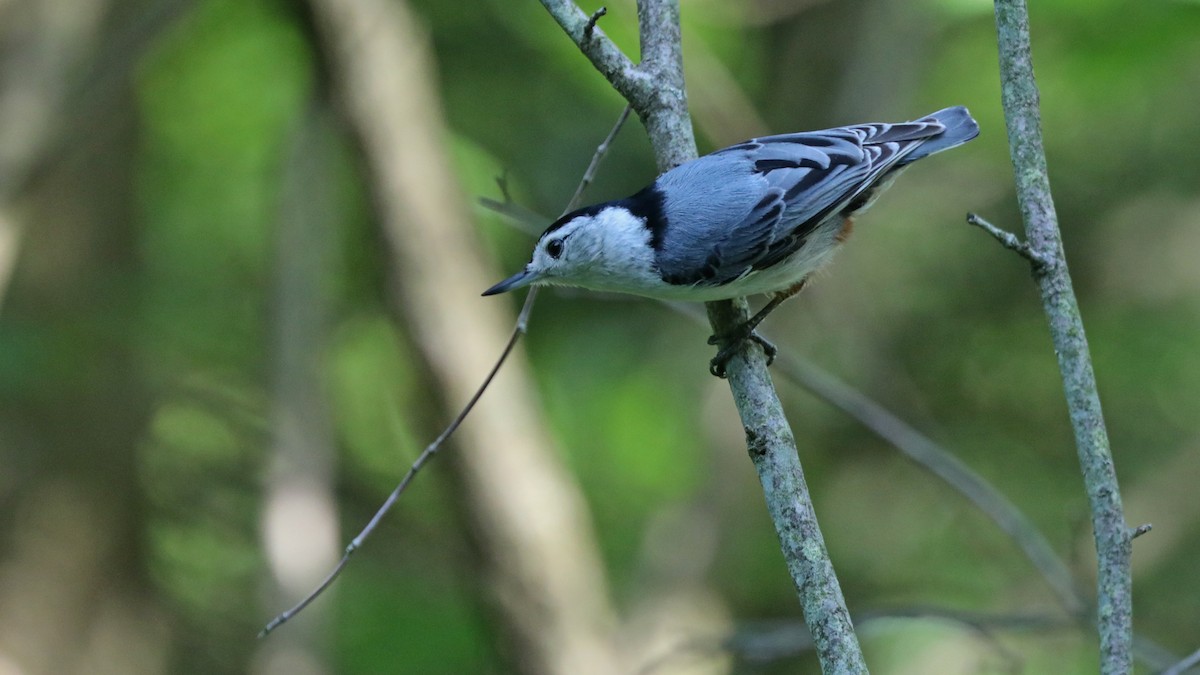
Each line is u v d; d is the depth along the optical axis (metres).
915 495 14.84
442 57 13.70
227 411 12.88
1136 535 5.13
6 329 10.73
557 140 13.80
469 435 10.29
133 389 11.86
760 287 7.43
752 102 13.35
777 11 12.55
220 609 13.16
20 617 11.02
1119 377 14.34
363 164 10.43
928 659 12.35
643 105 6.97
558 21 6.83
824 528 14.62
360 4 10.23
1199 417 14.34
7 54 10.02
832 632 5.48
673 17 7.08
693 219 7.11
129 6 11.39
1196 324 14.49
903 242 15.06
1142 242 14.91
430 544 12.41
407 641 11.86
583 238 7.30
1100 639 5.06
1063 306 5.32
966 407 15.30
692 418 13.38
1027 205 5.43
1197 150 14.58
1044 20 9.98
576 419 13.38
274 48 13.10
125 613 11.74
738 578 12.29
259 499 12.00
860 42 12.89
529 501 10.29
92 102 10.33
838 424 14.38
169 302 12.67
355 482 13.31
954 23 11.40
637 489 13.11
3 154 9.76
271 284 11.21
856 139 7.50
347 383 14.02
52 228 11.48
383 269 10.56
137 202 12.48
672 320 14.05
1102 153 14.91
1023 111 5.48
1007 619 7.82
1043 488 14.61
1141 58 9.85
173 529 13.28
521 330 6.28
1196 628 13.31
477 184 12.35
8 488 11.02
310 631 9.91
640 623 11.70
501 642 10.45
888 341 14.63
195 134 13.48
